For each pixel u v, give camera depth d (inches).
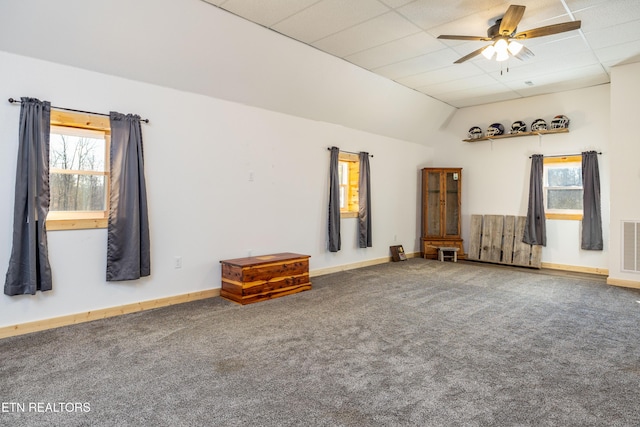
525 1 144.3
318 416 84.9
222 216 192.1
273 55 182.7
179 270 176.9
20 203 132.0
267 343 127.6
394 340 131.4
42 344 125.5
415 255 323.0
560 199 269.4
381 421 83.2
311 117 233.3
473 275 243.9
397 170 303.7
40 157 135.2
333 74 212.7
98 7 132.9
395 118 279.9
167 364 110.9
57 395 93.2
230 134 194.4
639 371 109.2
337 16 156.9
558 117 259.6
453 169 310.8
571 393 96.4
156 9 141.9
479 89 260.7
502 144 294.2
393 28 168.1
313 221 238.4
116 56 149.8
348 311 164.6
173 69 165.6
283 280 191.0
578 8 149.9
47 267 137.1
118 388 96.7
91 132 154.8
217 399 91.8
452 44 185.0
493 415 86.0
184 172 177.6
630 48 189.8
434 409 88.2
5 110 131.5
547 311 166.7
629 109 211.6
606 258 247.9
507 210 291.7
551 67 217.0
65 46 138.6
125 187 155.3
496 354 120.3
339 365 111.3
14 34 128.5
